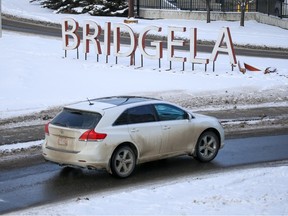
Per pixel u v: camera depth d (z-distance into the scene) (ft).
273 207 33.94
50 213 33.40
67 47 101.09
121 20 158.20
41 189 39.37
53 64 93.15
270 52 124.26
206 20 167.02
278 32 153.48
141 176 43.01
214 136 47.91
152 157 44.01
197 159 47.26
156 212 32.86
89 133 40.63
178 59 93.61
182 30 92.89
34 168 44.98
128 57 104.27
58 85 79.51
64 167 45.50
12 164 46.11
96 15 171.22
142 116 43.50
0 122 61.98
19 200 36.76
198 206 34.06
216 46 93.25
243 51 122.72
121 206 34.24
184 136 45.73
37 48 107.04
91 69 91.50
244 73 93.04
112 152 41.32
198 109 71.56
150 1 177.78
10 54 97.35
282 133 60.44
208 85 82.84
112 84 81.05
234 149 52.75
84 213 33.01
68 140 41.27
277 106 75.56
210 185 39.17
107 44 98.12
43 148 42.80
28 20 152.97
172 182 41.27
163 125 44.37
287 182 40.09
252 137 58.13
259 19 169.48
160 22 157.48
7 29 133.90
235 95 79.25
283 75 92.99
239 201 35.09
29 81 80.59
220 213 32.58
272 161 48.26
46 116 64.44
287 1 166.91
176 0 178.09
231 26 158.30
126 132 42.06
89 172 44.14
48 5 180.65
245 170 44.73
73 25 100.07
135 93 76.33
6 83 78.79
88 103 43.68
